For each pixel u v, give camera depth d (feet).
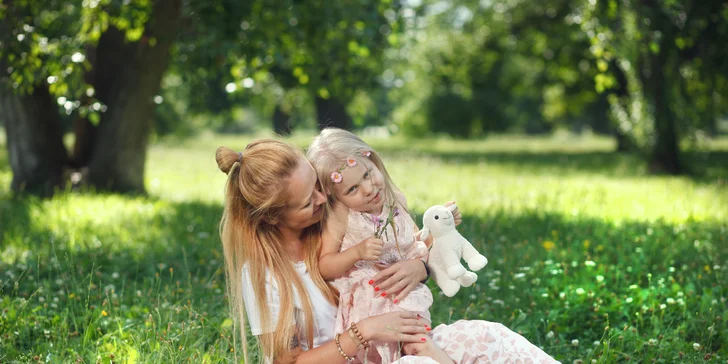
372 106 69.92
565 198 36.06
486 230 25.34
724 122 227.81
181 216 29.84
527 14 95.40
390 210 10.62
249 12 35.55
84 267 20.39
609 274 18.70
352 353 10.03
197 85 41.68
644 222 27.61
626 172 57.77
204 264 20.53
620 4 39.19
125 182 38.96
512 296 17.26
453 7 106.52
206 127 188.44
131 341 14.19
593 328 15.78
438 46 109.91
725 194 37.91
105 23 33.81
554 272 17.76
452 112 140.15
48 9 33.96
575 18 39.93
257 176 9.98
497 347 10.31
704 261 20.29
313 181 10.16
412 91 142.61
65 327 14.93
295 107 116.26
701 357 13.60
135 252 22.31
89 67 32.45
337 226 10.53
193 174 55.72
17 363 13.26
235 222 10.32
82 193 36.58
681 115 57.47
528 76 115.65
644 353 14.30
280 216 10.24
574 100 110.32
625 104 61.36
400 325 10.00
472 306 16.43
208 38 33.99
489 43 103.40
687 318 15.70
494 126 142.31
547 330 15.56
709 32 63.05
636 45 40.14
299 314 10.29
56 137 38.58
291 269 10.29
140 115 39.11
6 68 33.47
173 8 36.96
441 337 10.46
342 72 43.37
